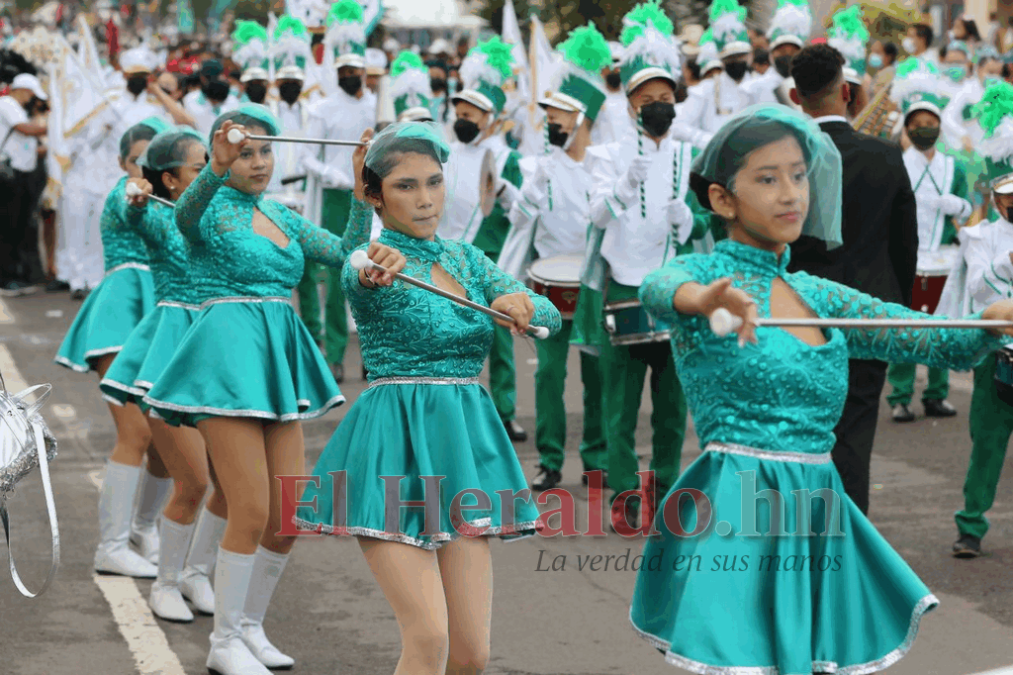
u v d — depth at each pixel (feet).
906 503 25.36
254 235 17.52
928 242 31.71
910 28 50.29
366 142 17.12
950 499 25.53
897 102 33.06
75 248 53.62
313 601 20.26
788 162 11.92
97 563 21.53
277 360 17.30
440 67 55.47
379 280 13.00
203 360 17.04
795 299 12.34
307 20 55.93
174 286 19.79
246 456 16.98
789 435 11.76
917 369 39.52
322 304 48.80
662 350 22.88
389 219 13.88
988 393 21.53
